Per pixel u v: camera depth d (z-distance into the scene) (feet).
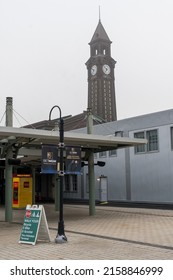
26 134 53.26
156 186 91.20
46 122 139.23
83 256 30.22
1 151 64.13
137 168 96.73
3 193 118.11
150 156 93.50
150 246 34.73
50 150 52.70
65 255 30.76
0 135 53.98
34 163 92.53
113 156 104.99
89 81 536.01
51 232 46.14
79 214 72.49
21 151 67.67
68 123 177.68
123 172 101.14
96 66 524.11
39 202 120.16
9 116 58.80
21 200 90.12
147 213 71.00
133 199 97.04
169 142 88.94
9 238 41.22
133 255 30.45
